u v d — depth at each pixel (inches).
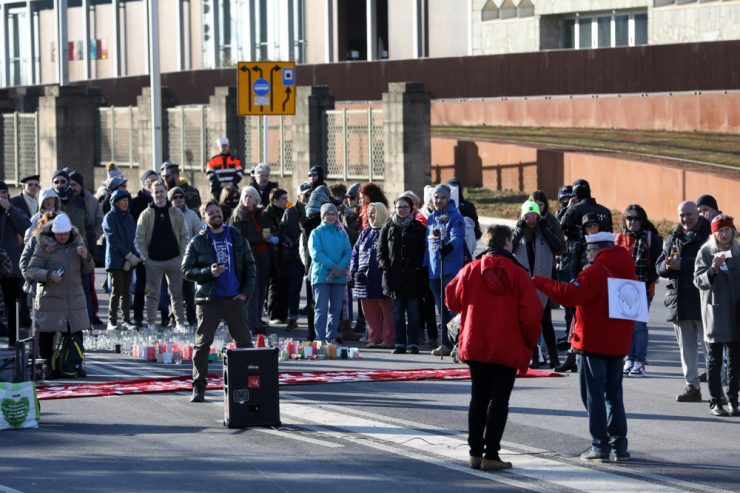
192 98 4377.5
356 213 1466.5
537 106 3496.6
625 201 2566.4
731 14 3457.2
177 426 892.0
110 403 988.6
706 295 924.6
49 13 5433.1
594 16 3909.9
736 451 805.9
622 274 776.3
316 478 727.7
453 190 1338.6
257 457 786.8
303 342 1259.8
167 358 1214.3
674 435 856.9
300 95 2596.0
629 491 698.2
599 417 776.9
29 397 885.8
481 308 753.6
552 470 751.7
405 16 4394.7
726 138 2908.5
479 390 761.0
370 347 1326.3
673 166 2458.2
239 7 4857.3
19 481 721.0
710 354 924.6
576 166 2733.8
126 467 757.9
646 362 1194.6
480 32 4163.4
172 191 1433.3
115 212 1429.6
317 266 1300.4
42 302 1109.1
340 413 937.5
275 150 2679.6
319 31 4621.1
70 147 2992.1
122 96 4517.7
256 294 1401.3
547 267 1165.1
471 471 750.5
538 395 1015.0
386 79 3897.6
